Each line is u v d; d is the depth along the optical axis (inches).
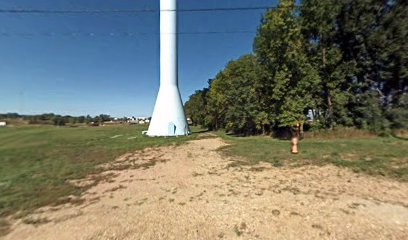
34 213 227.9
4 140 1160.8
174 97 1154.7
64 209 236.2
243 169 370.3
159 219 203.2
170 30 1142.3
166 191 278.8
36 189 309.4
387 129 747.4
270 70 945.5
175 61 1159.6
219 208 221.1
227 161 442.0
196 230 182.1
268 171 350.9
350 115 838.5
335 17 845.8
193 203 236.5
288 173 335.3
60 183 336.2
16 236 183.6
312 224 184.1
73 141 1026.1
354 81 861.8
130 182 327.0
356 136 759.7
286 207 216.8
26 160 555.8
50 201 260.8
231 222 192.7
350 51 865.5
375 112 780.6
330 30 863.1
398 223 182.4
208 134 1235.9
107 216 214.1
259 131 1149.7
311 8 879.1
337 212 203.0
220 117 1642.5
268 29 928.9
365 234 168.4
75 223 201.9
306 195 245.4
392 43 749.9
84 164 477.4
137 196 265.9
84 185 322.3
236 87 1210.0
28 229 194.4
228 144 706.8
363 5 778.8
